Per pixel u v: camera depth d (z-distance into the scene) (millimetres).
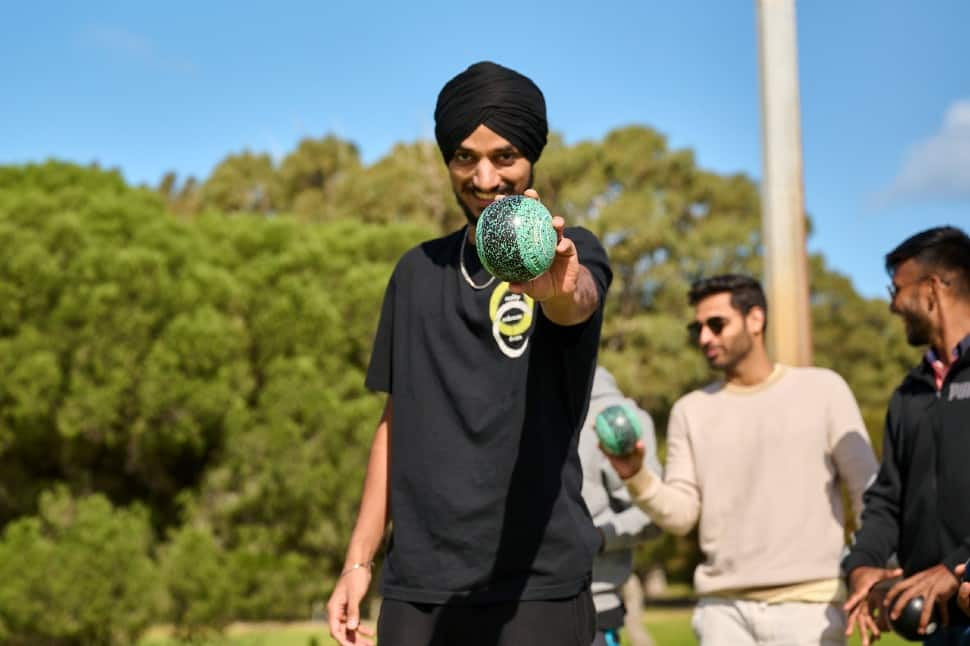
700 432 5734
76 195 27891
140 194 31969
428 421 3219
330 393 27047
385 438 3521
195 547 25000
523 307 3152
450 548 3145
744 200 54469
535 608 3104
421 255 3406
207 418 25516
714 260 49500
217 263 28406
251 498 26391
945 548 4637
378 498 3525
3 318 24250
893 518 4914
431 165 48125
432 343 3256
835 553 5484
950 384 4695
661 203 50438
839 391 5605
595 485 5547
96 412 24109
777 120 7461
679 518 5551
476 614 3115
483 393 3160
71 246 24828
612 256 48250
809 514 5512
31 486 25812
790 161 7449
